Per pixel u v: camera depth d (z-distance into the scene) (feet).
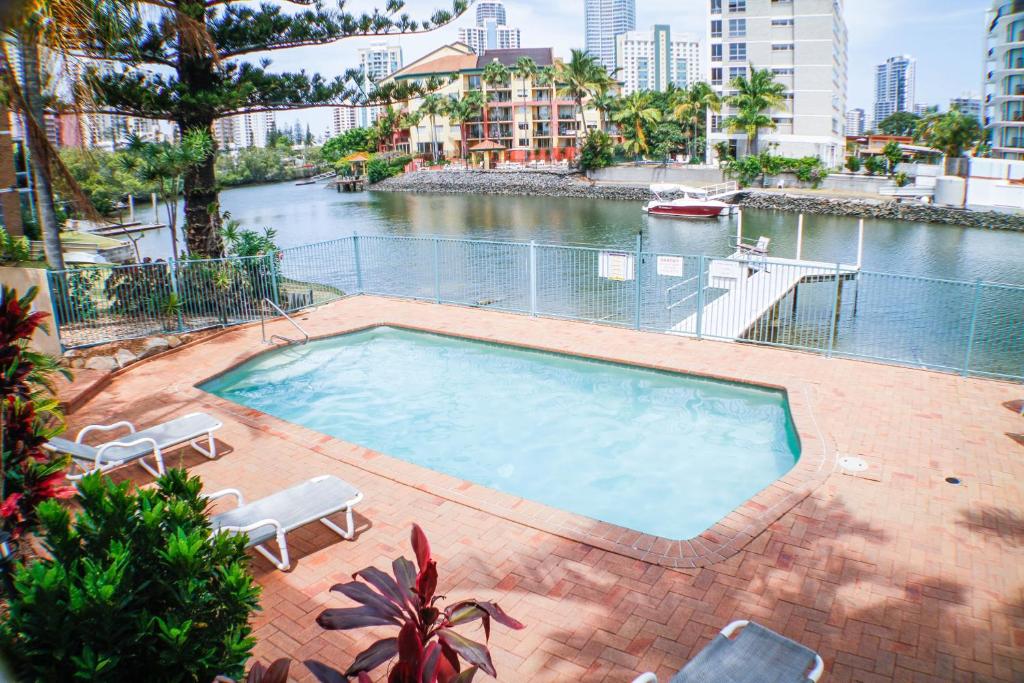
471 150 349.20
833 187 231.91
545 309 70.90
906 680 17.65
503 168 335.88
